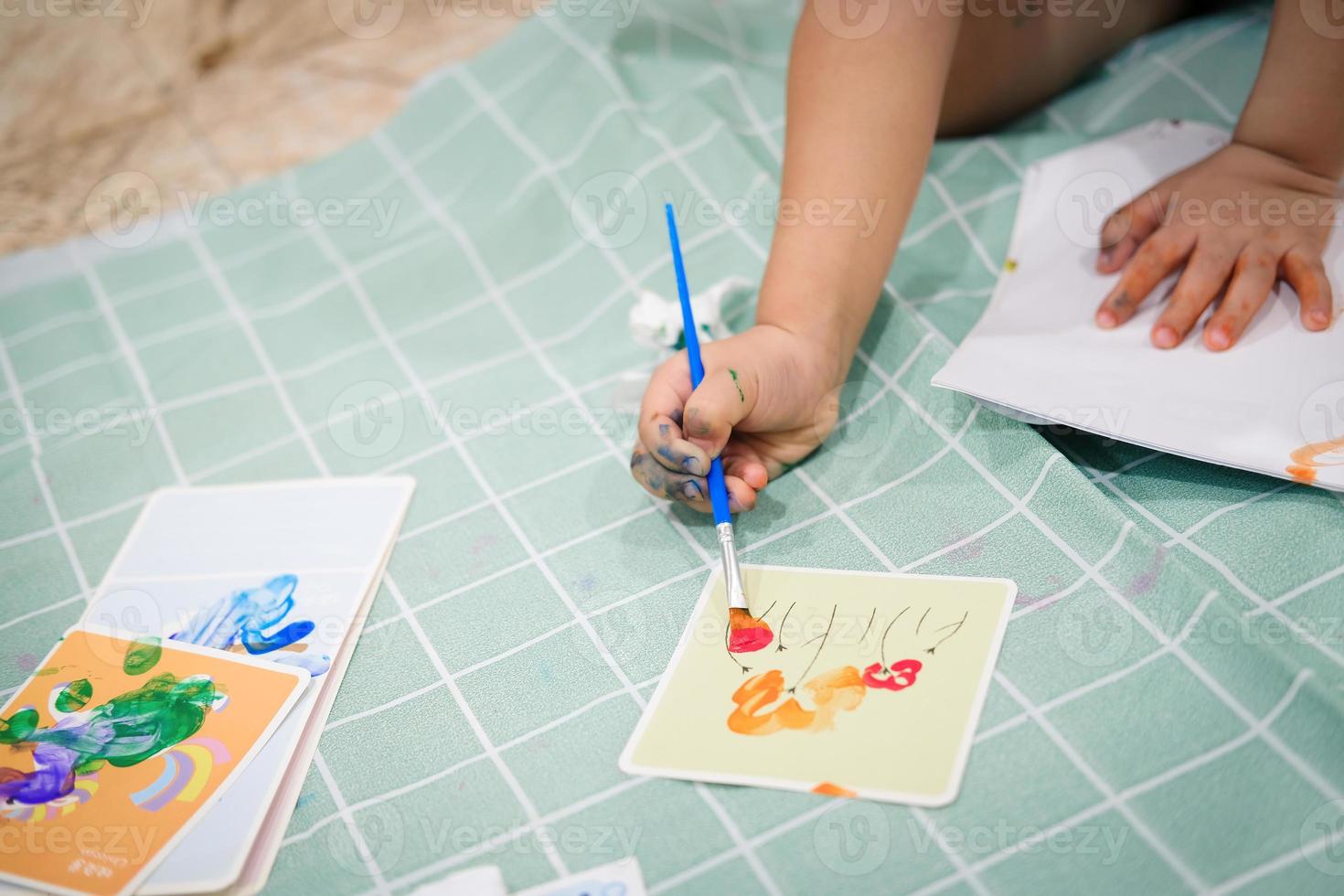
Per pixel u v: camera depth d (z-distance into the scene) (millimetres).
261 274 1218
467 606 812
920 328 929
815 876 602
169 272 1244
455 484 930
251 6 1671
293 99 1596
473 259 1190
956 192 1114
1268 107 938
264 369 1099
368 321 1142
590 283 1132
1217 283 872
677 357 828
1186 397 810
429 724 727
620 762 676
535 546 856
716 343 825
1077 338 891
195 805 683
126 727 737
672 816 642
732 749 669
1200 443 770
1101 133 1162
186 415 1054
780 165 1200
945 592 745
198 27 1646
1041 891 579
